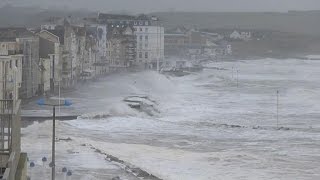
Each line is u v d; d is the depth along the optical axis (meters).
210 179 76.38
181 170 81.94
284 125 143.50
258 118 159.12
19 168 24.94
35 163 77.19
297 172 82.56
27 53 155.12
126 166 80.75
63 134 109.25
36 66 165.25
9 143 23.44
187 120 149.38
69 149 90.81
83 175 72.62
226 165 86.75
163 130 127.81
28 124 115.38
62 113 135.25
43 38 183.38
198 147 104.88
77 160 82.56
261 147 106.06
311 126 141.38
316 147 106.56
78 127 121.62
